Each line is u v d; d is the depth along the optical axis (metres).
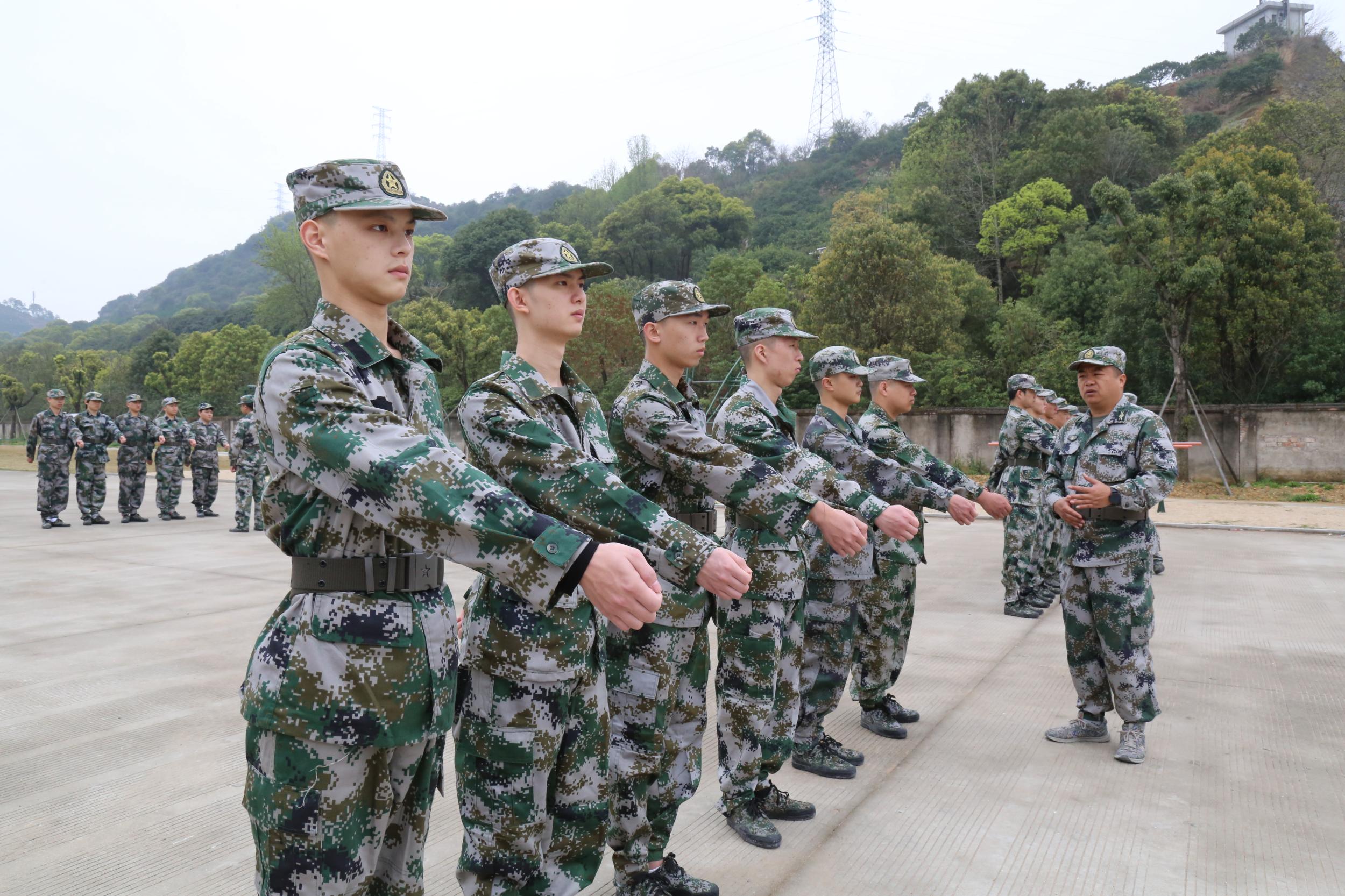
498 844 2.11
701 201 61.88
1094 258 26.53
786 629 3.30
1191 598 7.41
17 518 14.38
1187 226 18.45
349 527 1.63
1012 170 37.16
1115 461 4.06
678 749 2.76
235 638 6.05
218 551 10.48
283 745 1.59
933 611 7.09
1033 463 6.93
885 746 4.08
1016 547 6.89
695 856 3.00
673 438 2.77
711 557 1.86
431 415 1.87
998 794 3.51
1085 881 2.80
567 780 2.19
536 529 1.41
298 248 54.88
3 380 50.03
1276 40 63.91
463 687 2.18
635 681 2.60
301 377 1.58
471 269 57.66
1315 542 11.04
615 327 29.73
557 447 2.04
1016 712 4.55
